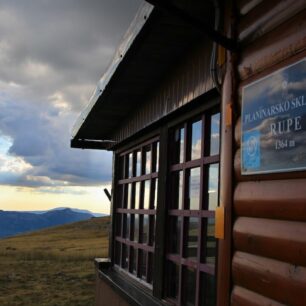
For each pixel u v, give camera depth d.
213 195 4.66
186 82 5.03
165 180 5.87
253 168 2.88
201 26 3.18
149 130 6.78
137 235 7.36
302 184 2.47
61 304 12.32
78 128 8.80
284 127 2.59
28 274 17.44
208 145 4.83
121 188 8.76
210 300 4.56
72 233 43.62
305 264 2.42
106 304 7.77
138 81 5.99
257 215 2.88
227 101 3.31
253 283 2.86
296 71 2.53
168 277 5.71
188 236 5.23
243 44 3.16
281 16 2.75
